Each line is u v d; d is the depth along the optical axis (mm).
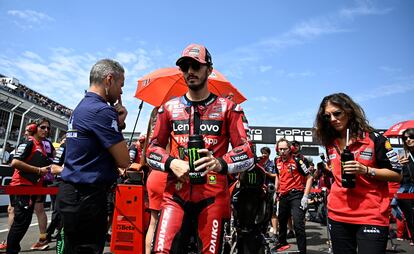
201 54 1942
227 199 1917
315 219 9234
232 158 1834
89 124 2115
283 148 5000
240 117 1982
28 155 4152
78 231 2053
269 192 2914
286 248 5152
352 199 2133
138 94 4133
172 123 2025
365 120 2248
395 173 2037
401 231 6453
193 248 2660
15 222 3635
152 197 3156
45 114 22609
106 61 2400
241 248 2746
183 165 1772
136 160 4969
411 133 5316
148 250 3059
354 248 2148
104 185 2145
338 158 2307
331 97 2330
